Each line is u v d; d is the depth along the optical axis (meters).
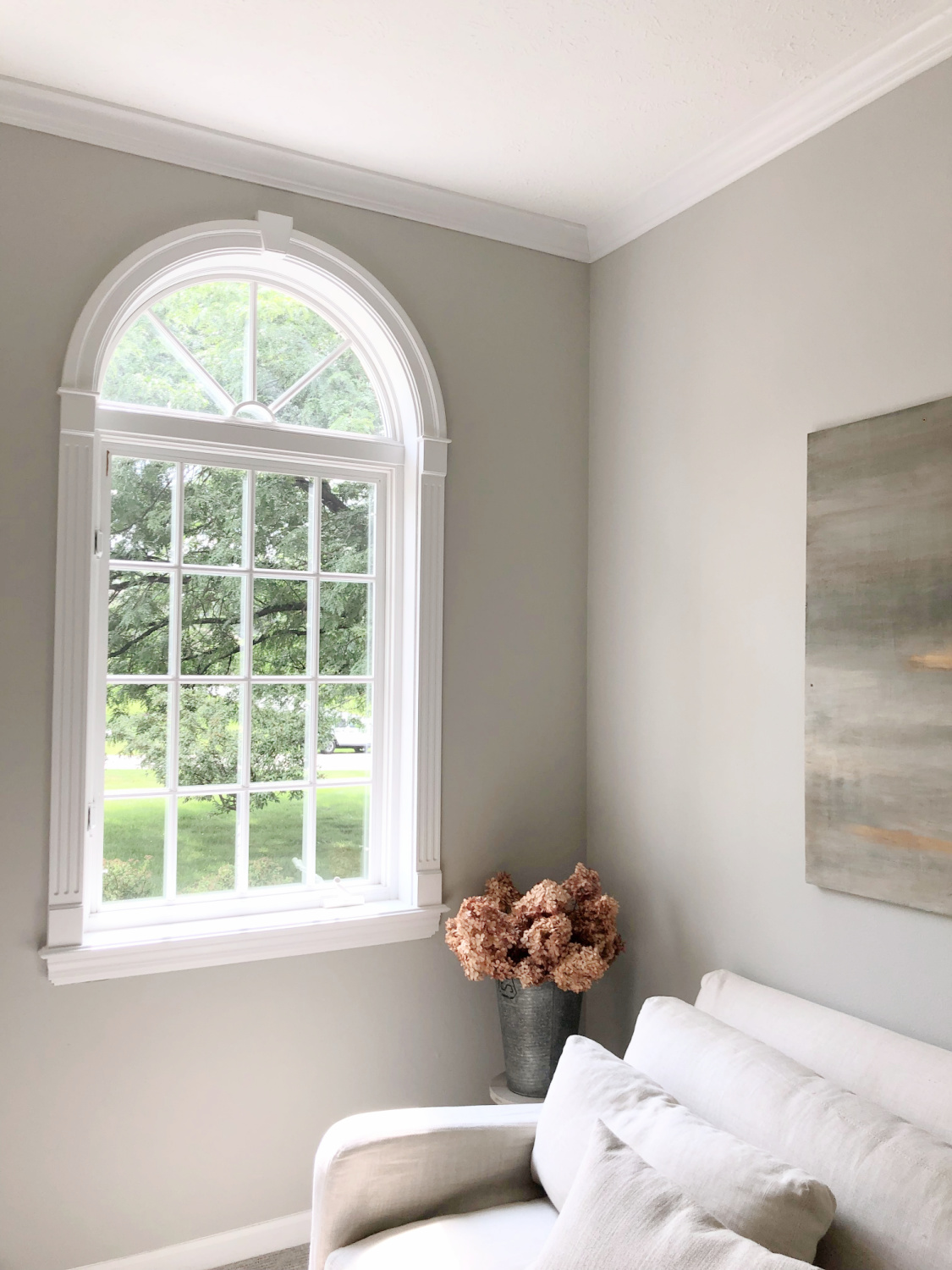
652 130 2.40
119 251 2.37
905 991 1.98
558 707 2.95
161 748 2.54
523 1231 1.80
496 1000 2.82
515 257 2.92
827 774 2.13
